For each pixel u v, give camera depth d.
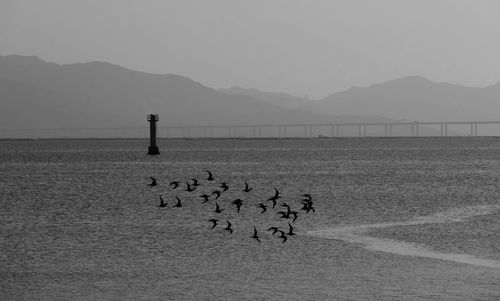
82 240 48.53
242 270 39.22
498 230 52.06
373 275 37.97
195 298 34.12
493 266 39.84
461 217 59.81
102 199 75.25
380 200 73.88
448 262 40.88
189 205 68.12
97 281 37.12
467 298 33.78
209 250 44.47
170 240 48.09
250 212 62.22
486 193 81.31
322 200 74.06
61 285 36.41
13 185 94.12
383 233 50.84
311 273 38.44
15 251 44.75
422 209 65.69
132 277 37.88
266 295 34.50
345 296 34.25
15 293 35.09
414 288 35.44
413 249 44.56
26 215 62.12
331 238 48.59
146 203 70.69
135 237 49.53
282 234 47.56
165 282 36.88
